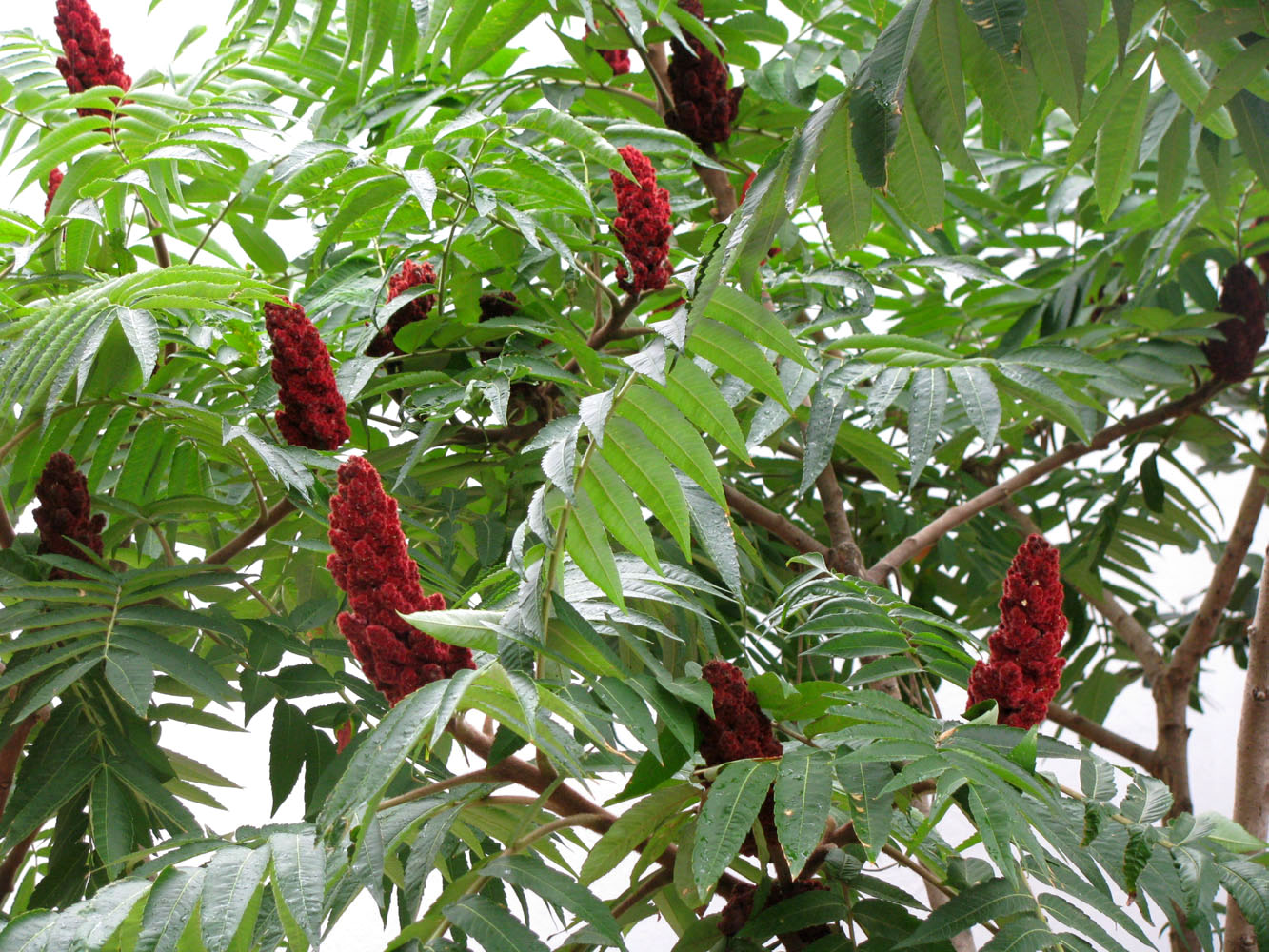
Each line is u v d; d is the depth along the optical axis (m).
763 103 2.96
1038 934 2.07
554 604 2.11
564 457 2.05
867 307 2.61
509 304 2.66
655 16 2.69
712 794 2.08
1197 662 3.10
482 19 2.71
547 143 2.76
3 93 2.84
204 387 2.63
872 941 2.24
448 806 2.26
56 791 2.30
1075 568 3.15
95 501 2.49
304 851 2.05
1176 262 3.01
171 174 2.69
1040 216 3.36
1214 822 2.16
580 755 2.28
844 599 2.34
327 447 2.43
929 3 2.06
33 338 2.31
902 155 2.17
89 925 2.01
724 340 2.12
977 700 2.24
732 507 2.82
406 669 2.15
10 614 2.38
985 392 2.44
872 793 2.09
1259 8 2.20
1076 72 2.06
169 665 2.31
